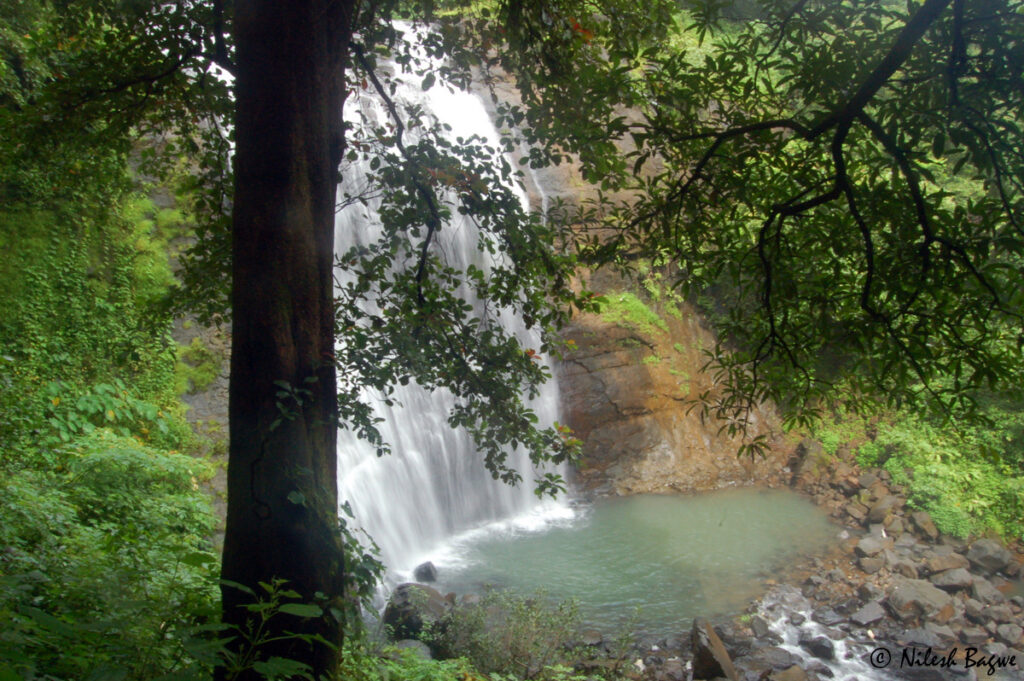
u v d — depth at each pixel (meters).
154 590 4.15
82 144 6.45
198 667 2.99
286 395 3.31
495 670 7.64
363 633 3.95
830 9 4.90
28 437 8.66
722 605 10.88
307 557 3.29
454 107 17.38
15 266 10.83
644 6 5.76
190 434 11.27
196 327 12.20
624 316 16.58
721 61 5.14
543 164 5.82
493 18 6.46
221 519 9.91
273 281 3.43
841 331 5.05
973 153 4.32
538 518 14.35
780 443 16.81
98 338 11.28
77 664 2.99
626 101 5.50
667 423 16.36
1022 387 4.51
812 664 9.55
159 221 12.42
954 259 4.48
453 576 11.74
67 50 6.60
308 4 3.56
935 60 4.52
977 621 10.79
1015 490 14.20
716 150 5.29
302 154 3.54
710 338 17.77
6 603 3.26
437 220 5.91
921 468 14.91
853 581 11.72
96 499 7.76
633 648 9.54
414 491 13.21
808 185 5.01
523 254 5.88
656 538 13.30
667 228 5.52
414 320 5.67
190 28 5.89
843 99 4.62
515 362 5.88
